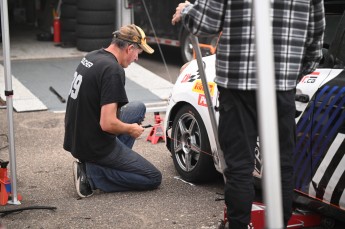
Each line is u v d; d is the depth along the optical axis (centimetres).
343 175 416
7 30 492
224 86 347
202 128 554
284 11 338
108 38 1385
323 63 460
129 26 536
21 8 1947
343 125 416
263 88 221
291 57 343
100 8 1362
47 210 514
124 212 512
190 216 502
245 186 358
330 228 464
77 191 543
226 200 369
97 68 520
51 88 1016
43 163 657
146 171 557
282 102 349
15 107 898
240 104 349
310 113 443
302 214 464
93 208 521
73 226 481
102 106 516
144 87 1055
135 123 582
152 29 1320
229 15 337
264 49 222
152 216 503
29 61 1280
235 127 353
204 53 1116
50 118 857
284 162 369
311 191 445
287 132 362
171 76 1201
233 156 360
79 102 527
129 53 534
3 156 679
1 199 527
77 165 549
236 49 339
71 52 1382
